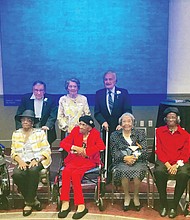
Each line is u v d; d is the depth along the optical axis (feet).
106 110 14.25
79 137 12.63
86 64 19.44
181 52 19.43
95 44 19.26
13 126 20.10
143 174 12.14
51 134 14.82
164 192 11.98
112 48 19.29
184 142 12.28
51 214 12.10
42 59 19.40
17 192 13.53
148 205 12.57
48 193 12.72
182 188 11.75
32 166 12.00
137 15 18.98
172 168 11.82
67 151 12.59
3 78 19.58
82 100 14.29
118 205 12.67
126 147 12.54
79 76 19.54
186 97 19.79
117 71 19.49
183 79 19.66
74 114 14.03
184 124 15.39
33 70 19.52
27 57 19.38
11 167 16.38
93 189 13.98
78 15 18.99
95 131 12.72
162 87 19.66
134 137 12.71
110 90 14.30
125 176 12.02
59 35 19.17
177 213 12.03
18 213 12.21
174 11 19.08
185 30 19.22
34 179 11.89
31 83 19.62
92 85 19.60
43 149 12.51
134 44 19.26
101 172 12.39
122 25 19.08
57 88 19.62
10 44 19.25
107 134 13.70
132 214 12.01
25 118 12.34
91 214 12.02
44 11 18.95
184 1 18.97
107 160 14.02
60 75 19.53
